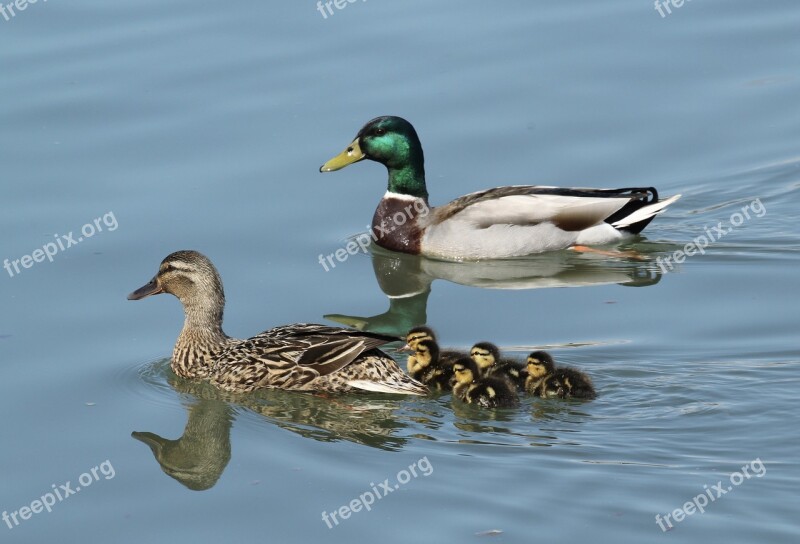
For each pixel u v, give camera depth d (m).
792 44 24.95
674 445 13.74
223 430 14.85
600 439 13.96
